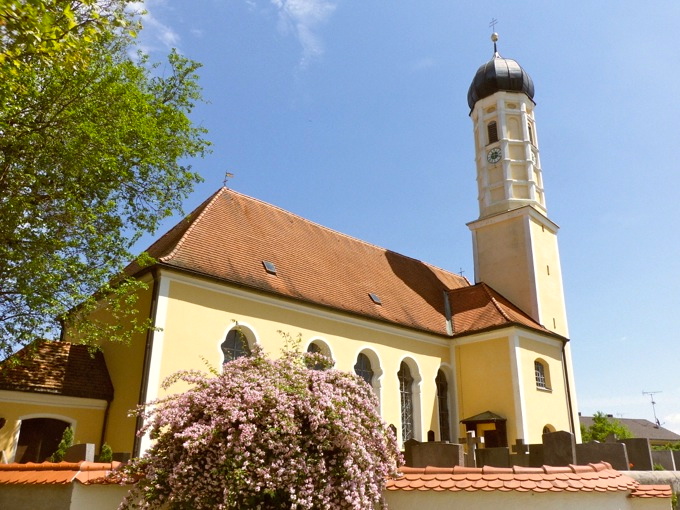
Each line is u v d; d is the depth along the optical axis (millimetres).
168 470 7375
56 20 8523
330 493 7258
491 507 7777
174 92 18281
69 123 13141
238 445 7121
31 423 14727
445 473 8305
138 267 18531
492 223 29359
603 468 8758
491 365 23422
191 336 15914
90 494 8594
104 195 14945
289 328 18547
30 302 12523
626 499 8336
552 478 7906
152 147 15375
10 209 12359
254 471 7098
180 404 7750
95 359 16938
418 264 30250
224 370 8562
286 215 24141
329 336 19781
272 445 7184
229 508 6957
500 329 23422
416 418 22359
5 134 12383
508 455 12148
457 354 24594
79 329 14125
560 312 28641
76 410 15477
